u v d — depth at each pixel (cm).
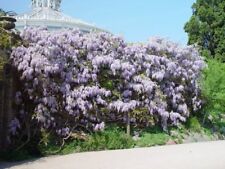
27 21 2844
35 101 1420
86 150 1476
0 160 1251
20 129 1384
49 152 1375
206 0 3859
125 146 1578
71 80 1527
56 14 3183
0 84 1315
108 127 1623
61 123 1477
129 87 1711
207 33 3841
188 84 2002
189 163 1223
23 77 1392
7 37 1319
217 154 1412
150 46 1847
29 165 1165
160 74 1817
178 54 1953
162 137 1738
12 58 1368
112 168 1119
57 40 1487
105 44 1673
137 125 1731
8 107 1341
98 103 1587
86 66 1588
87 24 2908
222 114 2255
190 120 1969
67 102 1495
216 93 2184
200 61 2028
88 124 1555
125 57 1739
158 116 1806
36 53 1407
